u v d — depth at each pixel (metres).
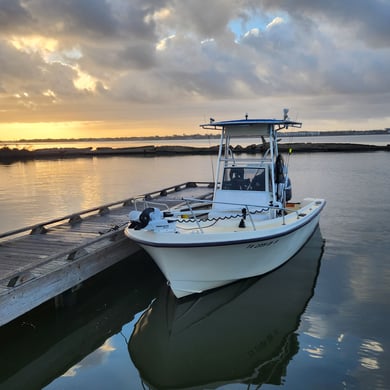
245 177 8.24
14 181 26.30
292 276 8.12
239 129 8.26
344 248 9.91
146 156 52.31
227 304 7.01
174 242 6.26
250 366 5.27
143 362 5.52
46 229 8.96
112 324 6.66
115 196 19.56
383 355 5.26
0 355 5.72
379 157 38.31
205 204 9.38
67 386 4.99
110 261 7.75
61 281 6.39
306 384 4.74
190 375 5.17
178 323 6.50
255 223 7.39
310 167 29.81
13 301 5.48
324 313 6.50
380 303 6.80
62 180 26.55
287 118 8.26
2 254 7.27
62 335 6.28
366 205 15.27
